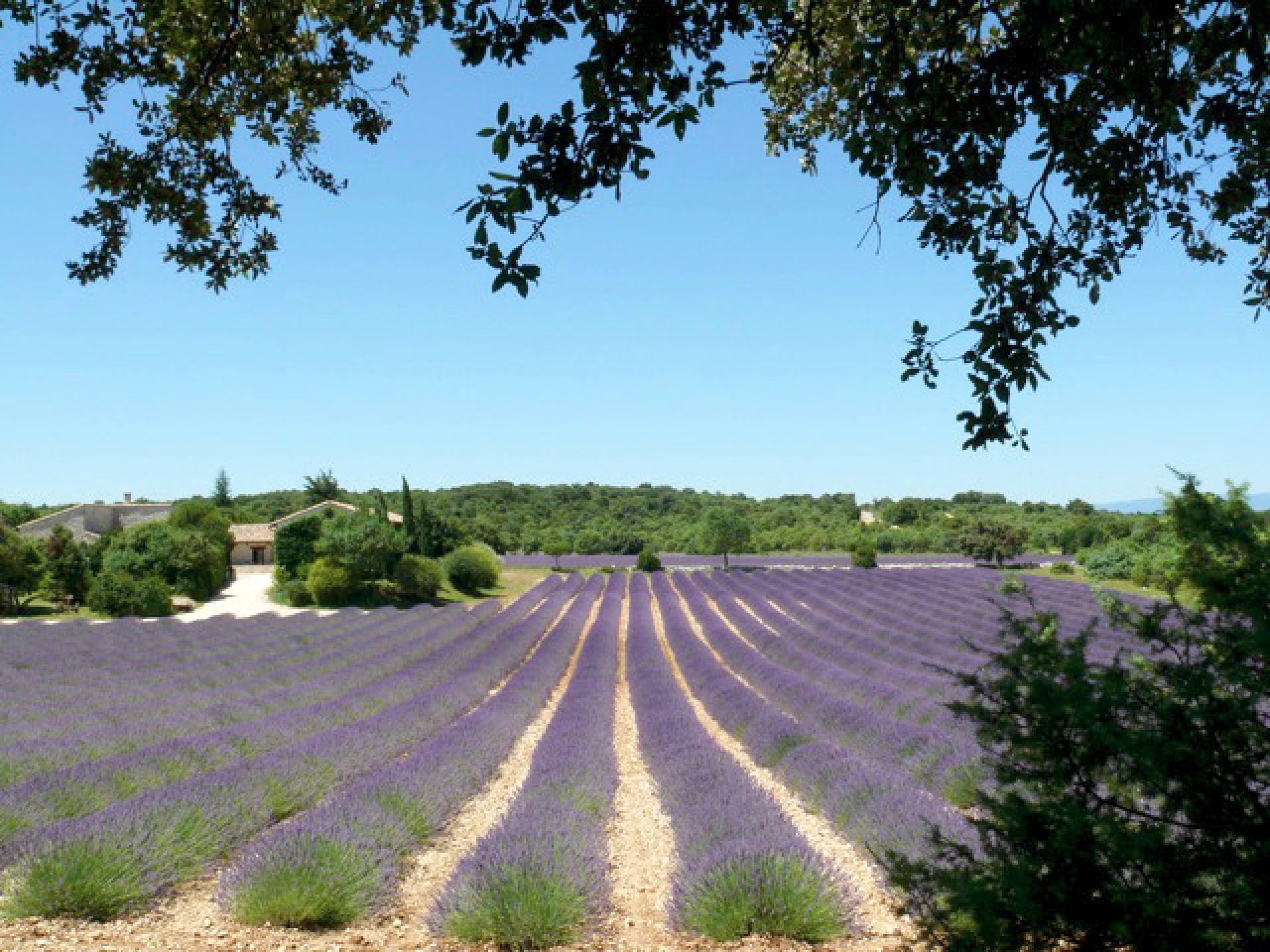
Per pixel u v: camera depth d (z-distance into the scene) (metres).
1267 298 4.04
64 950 4.37
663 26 2.93
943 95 3.41
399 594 36.94
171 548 36.28
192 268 5.06
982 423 3.55
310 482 78.81
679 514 88.44
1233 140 3.74
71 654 20.08
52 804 6.73
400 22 4.54
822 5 3.63
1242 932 2.30
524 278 2.91
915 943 4.06
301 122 5.16
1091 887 2.45
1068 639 2.78
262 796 7.13
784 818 6.19
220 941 4.60
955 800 7.43
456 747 9.09
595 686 15.47
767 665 16.34
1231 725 2.41
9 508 59.97
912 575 43.72
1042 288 3.53
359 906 5.07
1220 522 2.57
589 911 4.91
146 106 4.75
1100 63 3.41
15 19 4.14
